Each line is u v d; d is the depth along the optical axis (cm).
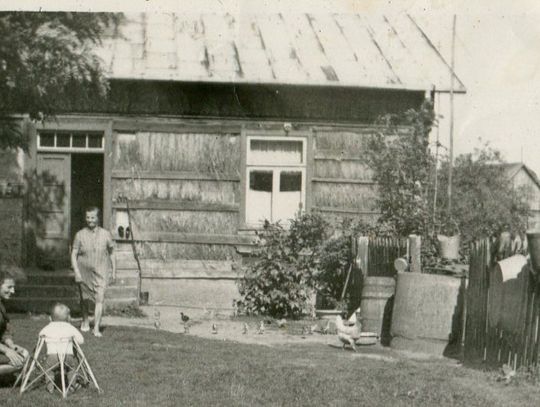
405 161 1484
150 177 1595
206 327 1283
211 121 1609
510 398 737
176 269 1571
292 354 995
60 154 1611
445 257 1254
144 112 1597
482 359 984
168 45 1620
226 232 1603
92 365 841
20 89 1162
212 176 1606
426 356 1042
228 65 1573
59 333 733
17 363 739
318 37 1716
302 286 1476
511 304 902
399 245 1355
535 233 818
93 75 1181
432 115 1547
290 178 1633
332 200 1627
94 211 1085
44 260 1593
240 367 855
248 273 1528
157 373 808
